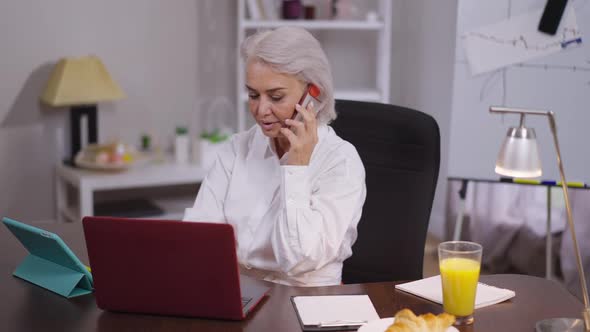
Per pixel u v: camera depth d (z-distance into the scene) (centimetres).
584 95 276
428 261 350
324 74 158
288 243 150
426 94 386
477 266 124
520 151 131
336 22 372
